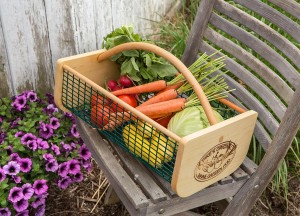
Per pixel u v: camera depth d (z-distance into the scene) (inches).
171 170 54.1
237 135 52.7
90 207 83.3
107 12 91.0
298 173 90.6
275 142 57.5
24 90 84.0
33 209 77.1
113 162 58.7
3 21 75.4
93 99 61.2
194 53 71.4
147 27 107.2
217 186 57.4
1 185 68.0
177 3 119.6
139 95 65.4
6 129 77.3
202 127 55.0
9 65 79.7
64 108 64.7
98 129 61.7
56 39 83.7
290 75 58.6
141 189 58.4
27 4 77.2
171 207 55.0
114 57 63.1
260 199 87.4
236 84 65.7
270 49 61.8
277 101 60.1
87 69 63.7
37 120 78.4
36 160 73.6
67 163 74.9
